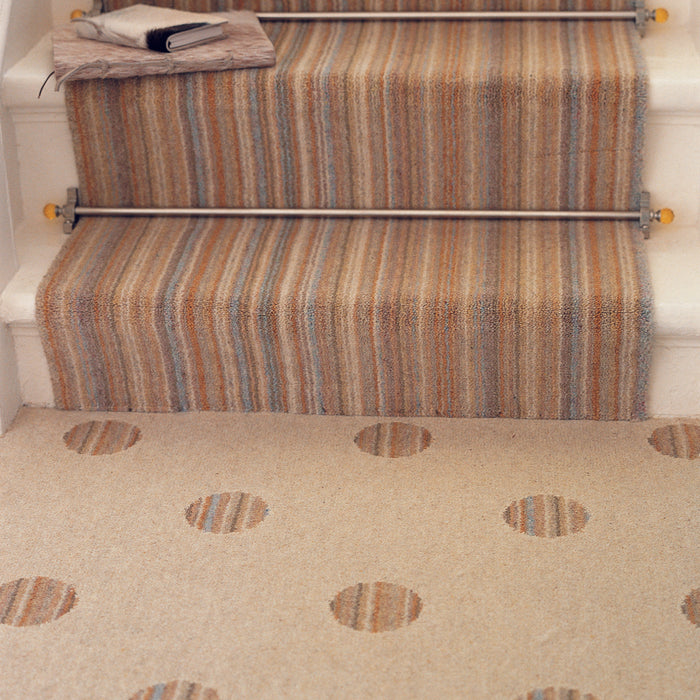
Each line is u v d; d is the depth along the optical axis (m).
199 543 1.20
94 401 1.47
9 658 1.04
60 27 1.63
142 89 1.49
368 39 1.63
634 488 1.28
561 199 1.52
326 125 1.49
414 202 1.55
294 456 1.36
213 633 1.07
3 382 1.42
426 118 1.47
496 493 1.28
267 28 1.69
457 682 0.99
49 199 1.62
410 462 1.34
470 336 1.37
